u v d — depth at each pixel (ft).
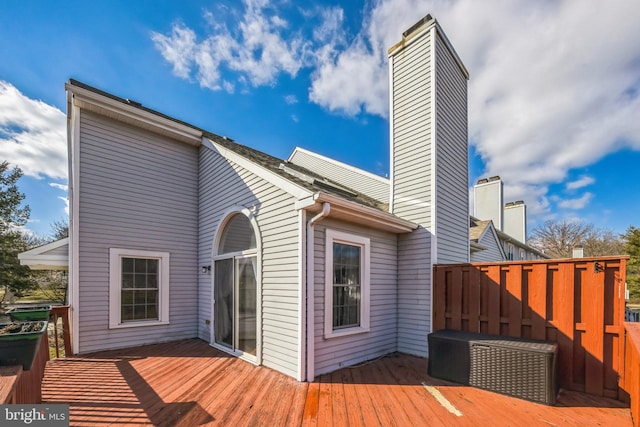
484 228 39.52
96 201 18.71
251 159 18.66
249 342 16.48
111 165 19.51
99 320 18.15
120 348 18.63
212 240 20.89
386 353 17.93
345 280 15.99
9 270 43.73
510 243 53.67
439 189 19.42
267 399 11.30
